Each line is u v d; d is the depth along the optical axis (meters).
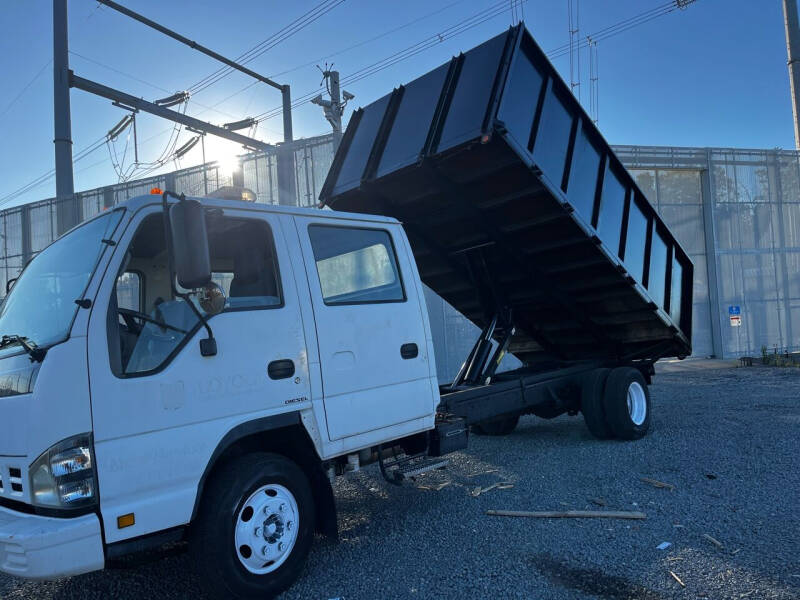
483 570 3.86
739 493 5.08
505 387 6.54
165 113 13.66
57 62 12.98
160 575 4.23
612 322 8.18
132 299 3.77
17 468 3.08
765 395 10.45
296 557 3.73
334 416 4.09
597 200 6.78
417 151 5.87
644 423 7.41
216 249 3.96
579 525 4.57
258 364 3.73
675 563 3.79
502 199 6.27
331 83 16.69
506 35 5.57
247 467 3.58
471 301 8.55
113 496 3.05
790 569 3.61
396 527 4.79
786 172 17.95
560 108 6.34
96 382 3.09
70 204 14.63
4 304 4.05
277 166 14.08
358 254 4.59
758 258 17.58
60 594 4.01
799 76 19.31
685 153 17.05
